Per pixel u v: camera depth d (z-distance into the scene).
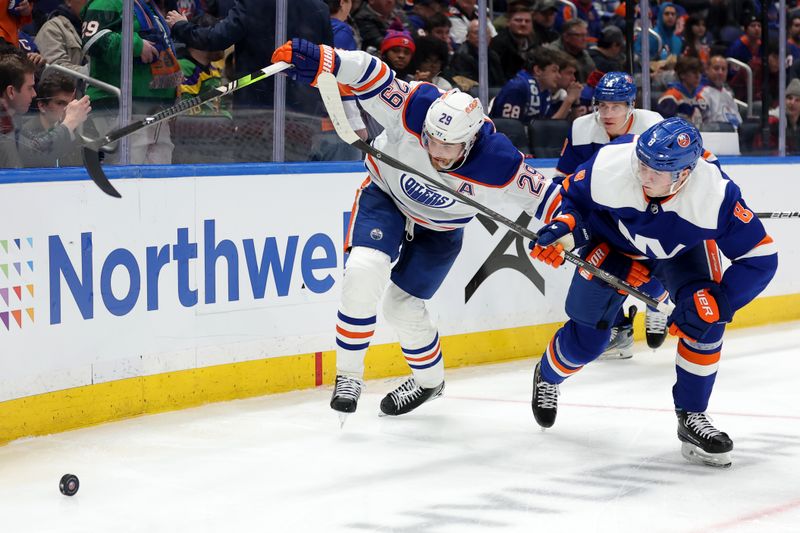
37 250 9.30
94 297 9.80
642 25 14.71
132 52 10.38
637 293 8.55
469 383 12.00
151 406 10.37
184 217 10.47
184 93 10.91
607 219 8.52
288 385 11.50
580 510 7.39
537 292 13.75
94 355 9.84
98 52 10.18
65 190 9.49
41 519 7.21
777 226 16.31
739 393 11.41
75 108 10.06
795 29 16.55
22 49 9.68
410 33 12.64
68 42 9.97
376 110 8.65
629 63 14.77
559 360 9.30
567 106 14.27
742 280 8.10
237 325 11.00
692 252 8.39
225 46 11.10
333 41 11.92
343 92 8.96
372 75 8.48
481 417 10.31
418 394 10.24
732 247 8.02
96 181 7.73
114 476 8.25
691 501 7.60
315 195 11.59
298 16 11.52
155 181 10.21
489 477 8.26
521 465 8.61
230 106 11.27
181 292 10.50
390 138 8.86
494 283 13.24
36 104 9.77
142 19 10.47
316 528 7.02
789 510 7.39
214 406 10.69
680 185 7.71
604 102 11.70
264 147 11.56
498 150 8.57
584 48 14.35
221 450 9.04
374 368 12.27
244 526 7.07
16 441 9.25
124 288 10.04
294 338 11.51
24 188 9.17
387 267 9.24
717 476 8.27
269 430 9.74
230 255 10.88
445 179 8.76
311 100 11.85
